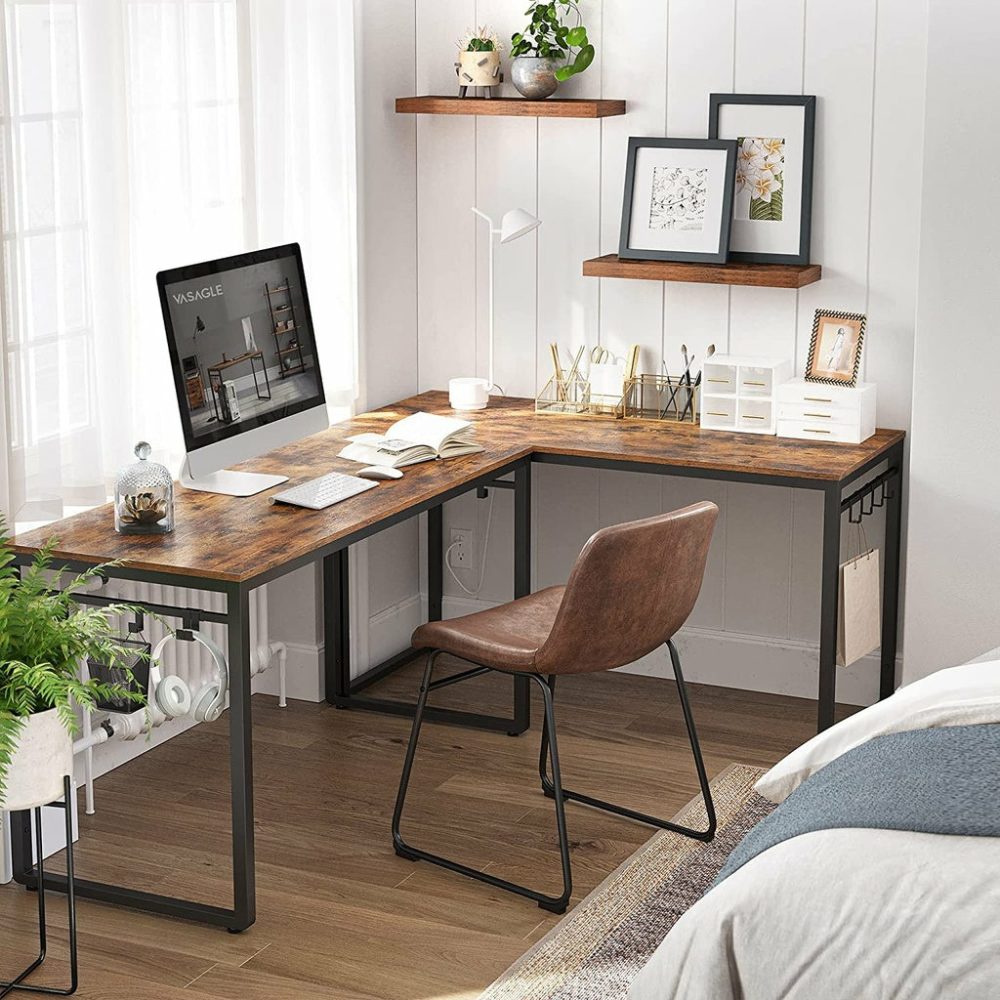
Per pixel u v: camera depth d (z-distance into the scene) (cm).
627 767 390
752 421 408
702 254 417
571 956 299
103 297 337
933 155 370
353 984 291
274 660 438
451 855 343
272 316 355
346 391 429
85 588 324
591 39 428
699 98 420
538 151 442
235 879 307
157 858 340
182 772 387
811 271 406
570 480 458
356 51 424
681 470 380
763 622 443
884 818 219
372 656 457
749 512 438
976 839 213
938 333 377
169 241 359
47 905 321
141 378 355
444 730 415
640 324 439
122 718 358
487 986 290
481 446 392
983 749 230
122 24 331
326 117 412
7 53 306
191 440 329
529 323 453
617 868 336
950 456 382
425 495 352
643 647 325
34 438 324
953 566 388
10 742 264
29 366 319
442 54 447
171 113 354
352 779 383
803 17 405
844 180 408
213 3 364
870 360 413
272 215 396
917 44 394
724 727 418
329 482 355
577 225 441
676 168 421
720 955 221
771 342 424
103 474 345
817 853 219
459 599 481
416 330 467
